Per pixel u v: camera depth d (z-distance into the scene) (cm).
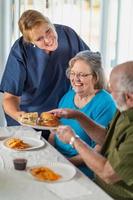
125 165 144
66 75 257
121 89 152
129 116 154
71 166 172
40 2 323
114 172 149
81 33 327
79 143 165
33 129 236
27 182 154
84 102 228
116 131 163
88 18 327
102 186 171
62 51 265
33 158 183
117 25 326
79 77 224
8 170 165
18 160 167
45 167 168
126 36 325
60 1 322
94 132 204
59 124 207
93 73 223
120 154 146
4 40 335
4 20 331
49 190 147
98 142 204
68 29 272
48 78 265
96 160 158
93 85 225
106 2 325
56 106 272
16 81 264
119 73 152
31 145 203
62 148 230
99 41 330
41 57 262
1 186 149
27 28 247
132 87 150
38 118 209
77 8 324
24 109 275
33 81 266
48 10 323
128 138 150
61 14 324
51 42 255
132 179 145
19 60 263
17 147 195
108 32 329
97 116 218
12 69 266
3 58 336
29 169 166
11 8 329
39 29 246
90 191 148
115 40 329
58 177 159
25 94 272
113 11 326
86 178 161
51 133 242
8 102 264
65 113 208
